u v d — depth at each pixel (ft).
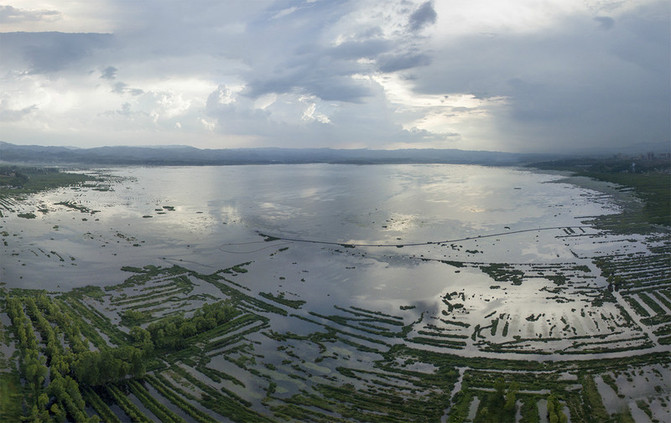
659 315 351.25
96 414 235.81
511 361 289.74
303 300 393.09
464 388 258.78
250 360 290.15
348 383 266.16
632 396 248.73
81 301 378.53
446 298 398.21
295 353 299.99
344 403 246.68
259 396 252.62
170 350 302.66
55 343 293.64
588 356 293.84
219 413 237.86
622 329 330.34
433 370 280.72
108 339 311.47
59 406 237.45
